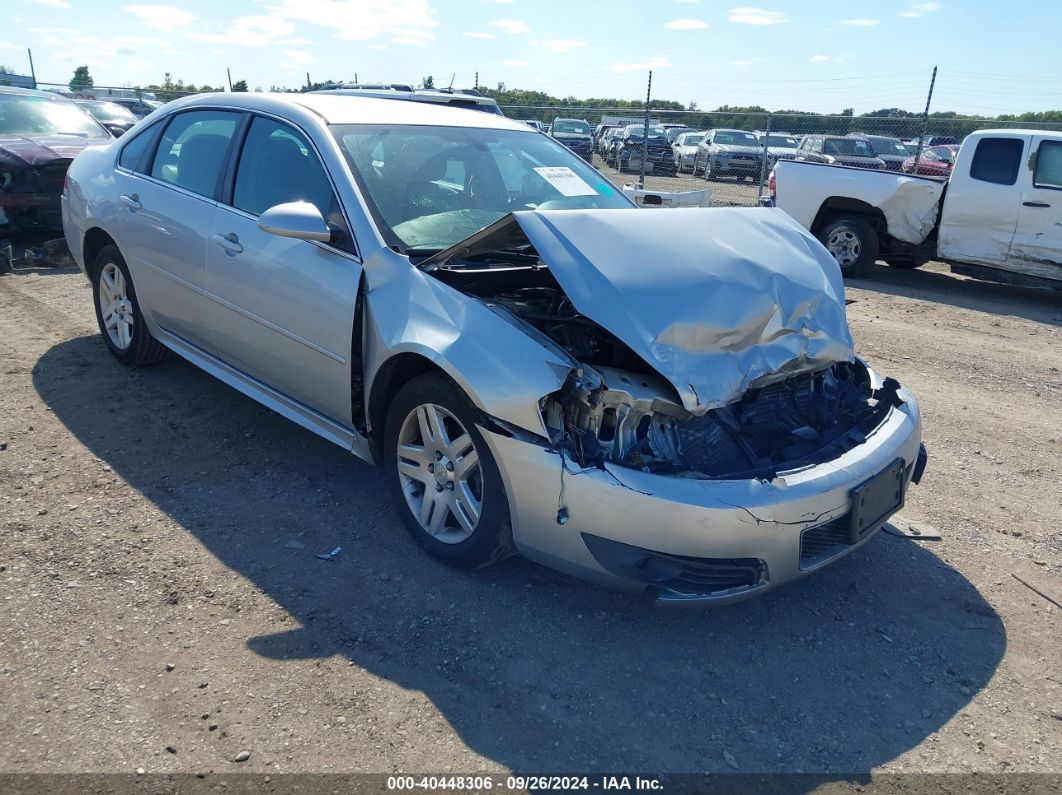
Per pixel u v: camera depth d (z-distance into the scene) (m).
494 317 3.06
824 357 3.32
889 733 2.65
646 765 2.46
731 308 3.06
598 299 2.94
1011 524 4.06
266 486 3.97
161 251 4.53
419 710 2.61
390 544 3.54
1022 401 5.93
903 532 3.93
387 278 3.37
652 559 2.75
